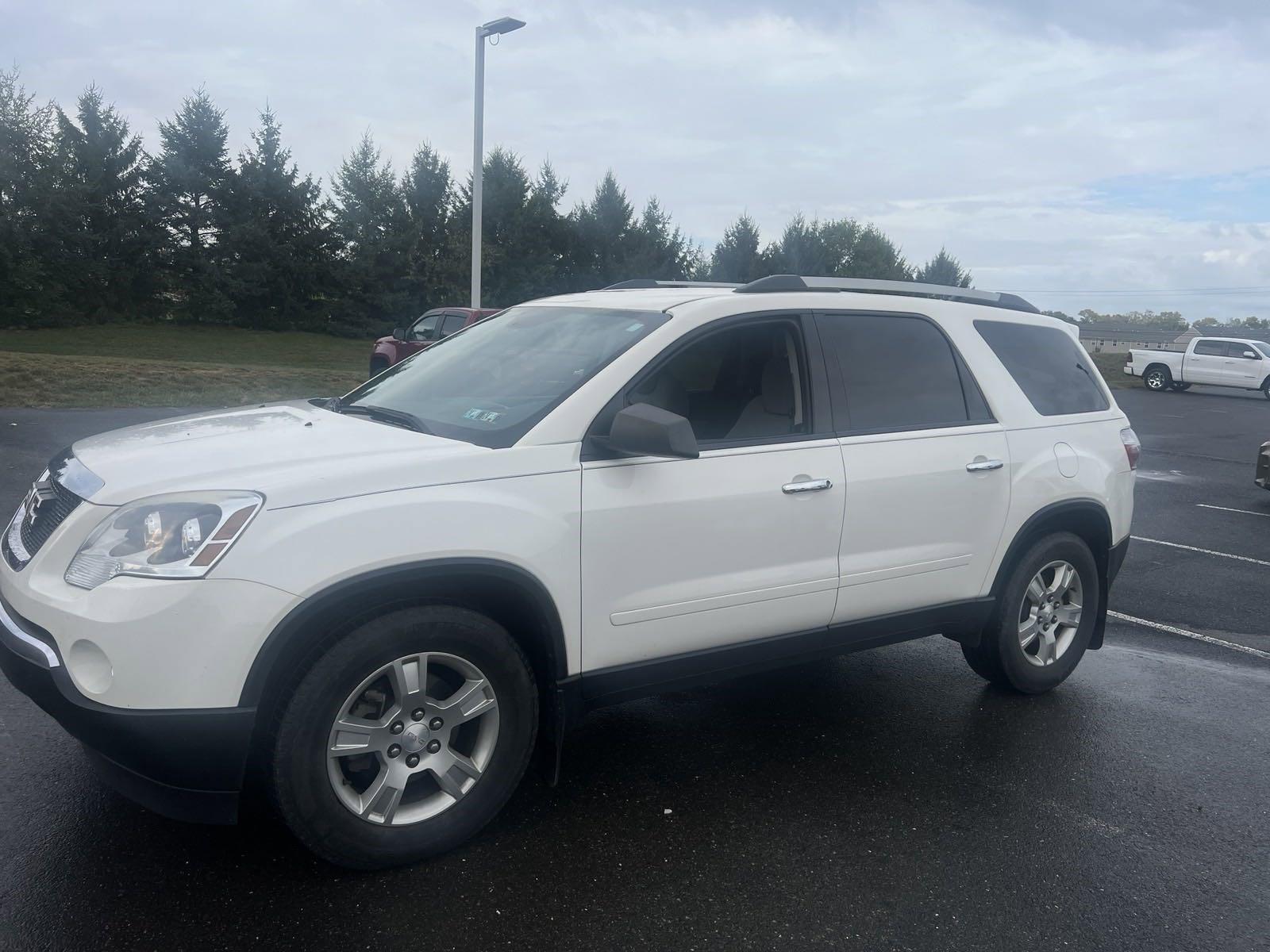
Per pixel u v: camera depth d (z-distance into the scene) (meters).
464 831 3.40
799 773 4.14
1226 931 3.16
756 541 3.89
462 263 45.41
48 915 2.96
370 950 2.87
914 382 4.52
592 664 3.61
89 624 2.87
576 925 3.04
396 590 3.19
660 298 4.23
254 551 2.92
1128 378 38.88
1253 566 8.46
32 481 9.33
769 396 4.11
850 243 68.25
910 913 3.18
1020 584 4.84
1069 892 3.34
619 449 3.41
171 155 42.03
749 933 3.04
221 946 2.86
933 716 4.82
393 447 3.36
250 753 3.15
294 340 41.47
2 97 38.56
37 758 3.93
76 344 33.84
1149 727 4.80
